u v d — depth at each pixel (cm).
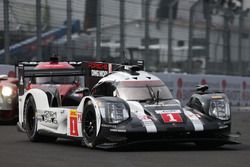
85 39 7494
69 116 3156
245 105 8750
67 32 7206
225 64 9194
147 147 3097
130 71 3275
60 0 7250
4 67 6197
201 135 2902
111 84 3188
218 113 2978
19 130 3756
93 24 7556
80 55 7331
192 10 8700
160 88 3178
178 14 8506
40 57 7000
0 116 5266
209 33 8931
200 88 3200
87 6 7494
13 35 6888
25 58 6781
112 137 2812
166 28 8394
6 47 6650
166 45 8562
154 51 8319
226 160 2500
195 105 3070
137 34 8062
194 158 2567
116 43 7788
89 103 2955
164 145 3244
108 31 7644
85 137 2989
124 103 2894
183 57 8712
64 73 4112
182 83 7781
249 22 9606
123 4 7838
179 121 2861
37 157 2614
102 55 7638
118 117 2823
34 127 3516
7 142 3497
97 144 2909
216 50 9075
